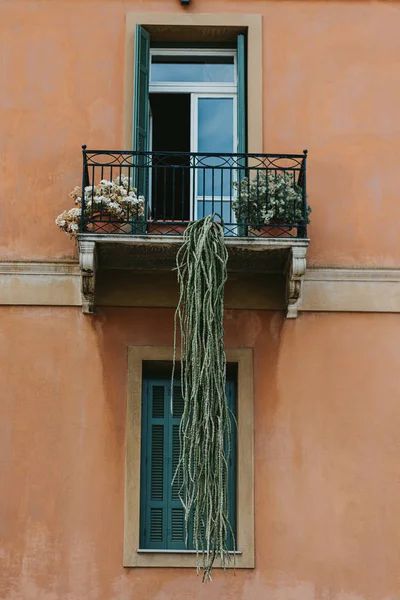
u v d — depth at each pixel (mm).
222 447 9508
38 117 11086
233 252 10297
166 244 10109
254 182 10508
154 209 10500
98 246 10164
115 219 10406
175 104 11680
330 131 11141
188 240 9984
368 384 10477
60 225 10383
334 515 10133
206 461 9453
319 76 11305
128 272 10672
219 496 9422
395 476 10242
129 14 11398
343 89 11266
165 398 10633
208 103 11688
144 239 10031
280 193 10328
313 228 10852
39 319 10523
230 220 10992
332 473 10234
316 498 10164
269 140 11102
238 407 10375
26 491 10102
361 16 11484
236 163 10555
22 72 11203
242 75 11305
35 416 10281
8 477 10125
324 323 10625
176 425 10547
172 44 11727
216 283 9852
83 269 10000
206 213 11344
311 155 11070
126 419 10305
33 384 10359
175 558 9977
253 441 10281
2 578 9891
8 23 11352
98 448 10227
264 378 10469
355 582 9984
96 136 11055
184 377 10242
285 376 10477
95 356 10461
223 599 9922
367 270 10719
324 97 11242
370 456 10289
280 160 11062
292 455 10266
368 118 11195
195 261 9836
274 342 10555
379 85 11289
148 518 10305
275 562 10008
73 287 10602
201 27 11422
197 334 9695
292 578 9977
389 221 10914
